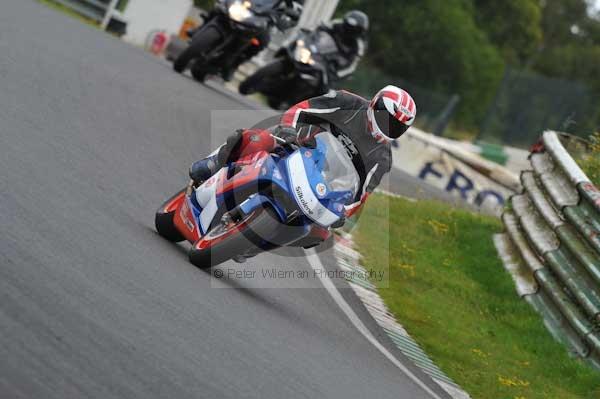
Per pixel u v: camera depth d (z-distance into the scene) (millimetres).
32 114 30828
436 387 25391
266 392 17781
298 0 57406
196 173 25188
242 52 56219
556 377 31250
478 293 37594
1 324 14844
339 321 27594
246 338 20656
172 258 24172
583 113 89188
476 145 86938
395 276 36438
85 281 18719
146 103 41594
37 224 20688
